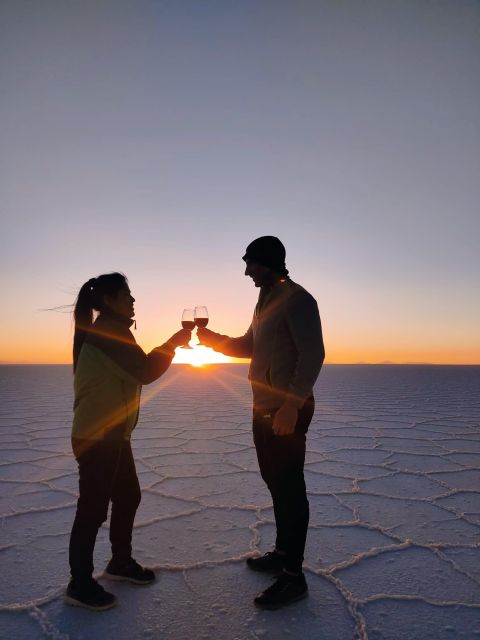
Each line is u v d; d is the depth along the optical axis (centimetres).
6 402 1097
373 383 2188
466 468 432
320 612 179
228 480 379
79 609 178
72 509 303
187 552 234
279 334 193
